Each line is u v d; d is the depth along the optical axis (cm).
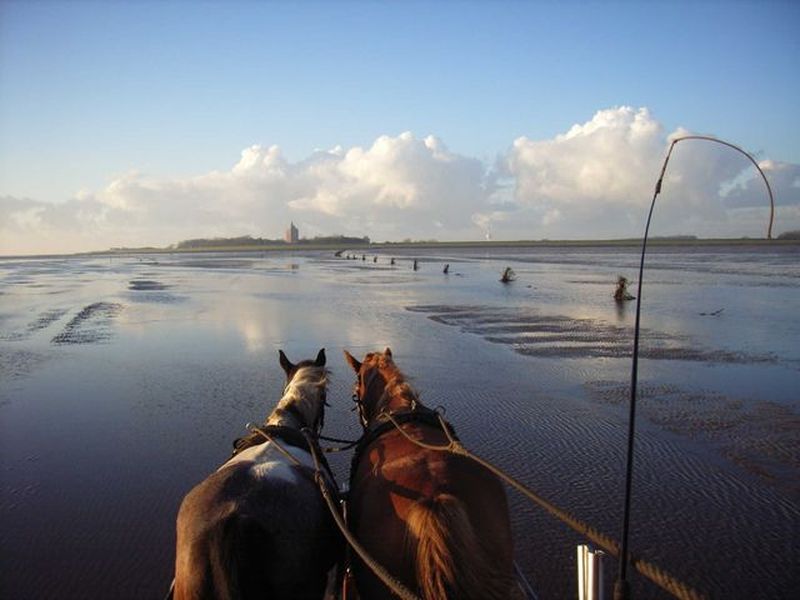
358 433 1135
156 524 786
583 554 398
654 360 1767
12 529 778
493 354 1861
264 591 317
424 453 368
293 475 369
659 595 620
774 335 2175
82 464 1001
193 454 1036
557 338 2155
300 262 10925
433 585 296
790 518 780
